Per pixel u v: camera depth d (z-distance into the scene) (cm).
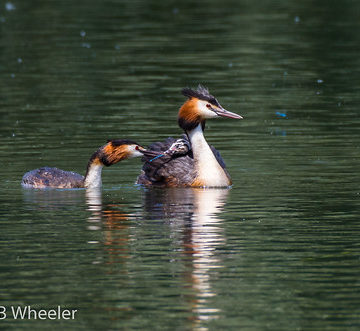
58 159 1823
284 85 2622
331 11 3912
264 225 1332
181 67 2884
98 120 2206
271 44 3231
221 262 1155
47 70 2864
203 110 1670
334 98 2452
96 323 970
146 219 1377
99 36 3406
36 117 2250
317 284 1073
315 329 946
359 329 945
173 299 1030
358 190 1558
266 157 1845
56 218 1388
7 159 1822
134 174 1784
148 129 2095
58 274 1114
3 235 1285
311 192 1551
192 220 1369
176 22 3700
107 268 1136
